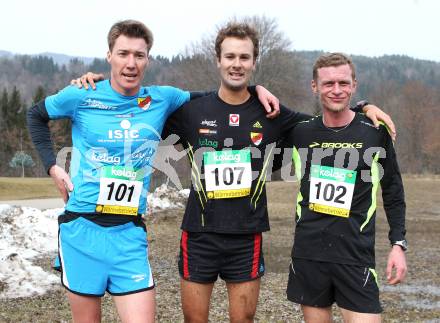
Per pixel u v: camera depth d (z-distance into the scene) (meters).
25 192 35.16
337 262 3.44
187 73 47.44
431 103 64.69
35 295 6.53
